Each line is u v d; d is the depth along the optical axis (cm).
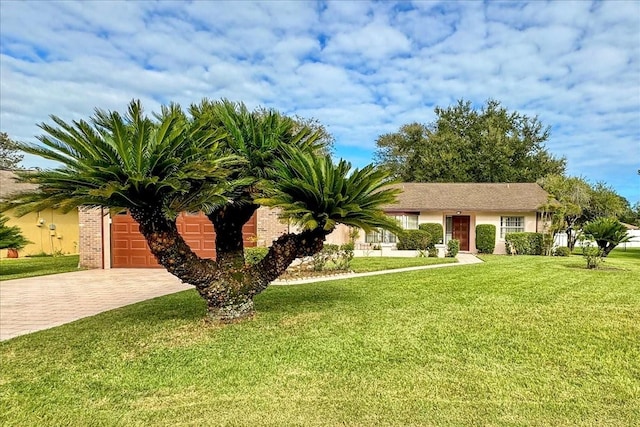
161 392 354
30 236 2077
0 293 908
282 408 321
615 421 298
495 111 3500
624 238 1371
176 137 475
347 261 1230
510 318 581
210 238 1412
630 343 467
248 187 590
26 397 346
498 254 1980
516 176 3200
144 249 1411
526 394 342
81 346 482
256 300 725
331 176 528
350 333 514
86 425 299
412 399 334
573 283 891
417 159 3612
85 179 458
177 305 716
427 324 552
